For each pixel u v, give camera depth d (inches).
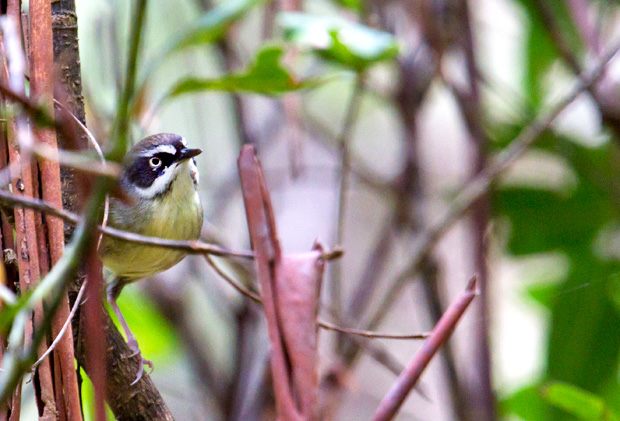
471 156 355.6
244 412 354.3
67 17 201.2
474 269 347.3
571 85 405.4
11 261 193.0
